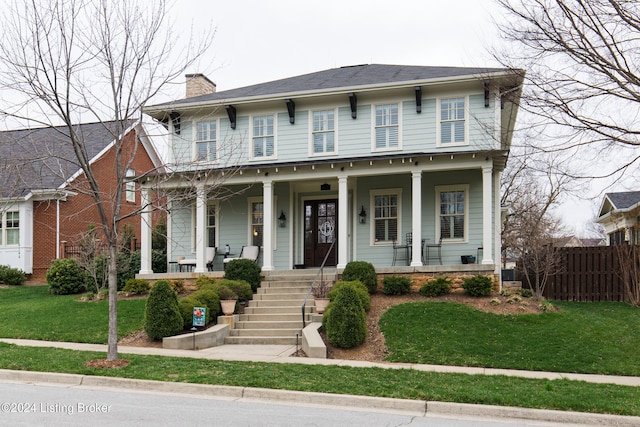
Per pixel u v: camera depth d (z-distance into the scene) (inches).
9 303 735.7
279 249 826.8
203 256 745.0
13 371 395.9
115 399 333.4
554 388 354.3
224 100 818.8
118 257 806.5
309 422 288.0
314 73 961.5
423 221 773.3
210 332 535.8
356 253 793.6
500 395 331.0
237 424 281.0
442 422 295.4
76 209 985.5
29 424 277.7
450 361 459.2
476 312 572.1
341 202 713.6
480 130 701.9
